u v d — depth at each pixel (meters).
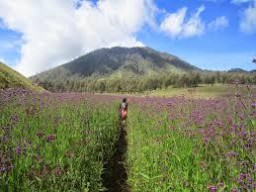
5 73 48.84
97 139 13.10
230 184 6.86
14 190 6.90
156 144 12.10
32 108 15.38
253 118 8.76
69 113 15.04
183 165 9.14
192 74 176.62
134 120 21.95
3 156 7.41
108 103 29.89
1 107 15.21
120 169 14.61
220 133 9.27
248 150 7.58
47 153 9.12
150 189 10.68
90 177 10.02
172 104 17.73
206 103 17.53
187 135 11.14
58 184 8.04
